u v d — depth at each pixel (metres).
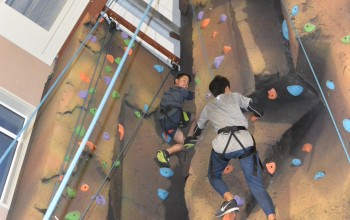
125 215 4.25
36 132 4.60
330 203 3.66
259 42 4.75
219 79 3.99
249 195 4.11
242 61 4.77
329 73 4.16
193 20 5.84
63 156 4.20
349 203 3.56
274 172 4.23
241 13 5.11
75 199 4.03
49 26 5.09
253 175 3.56
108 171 4.36
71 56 4.86
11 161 4.32
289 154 4.30
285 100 4.48
